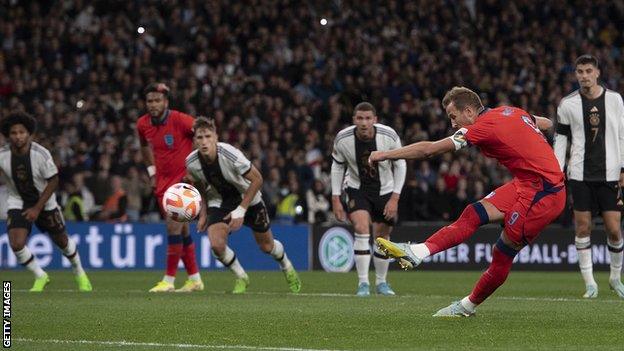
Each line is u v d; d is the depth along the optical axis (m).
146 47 56.59
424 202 48.25
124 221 46.00
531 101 56.97
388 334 17.91
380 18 61.66
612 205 27.55
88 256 45.03
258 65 58.12
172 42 58.56
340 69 58.31
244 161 26.52
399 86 57.03
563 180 19.47
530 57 61.38
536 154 19.12
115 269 45.09
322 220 48.38
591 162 27.44
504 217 19.23
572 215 47.88
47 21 57.41
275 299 25.80
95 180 47.44
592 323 19.33
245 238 46.19
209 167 26.70
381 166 28.22
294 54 57.84
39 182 29.08
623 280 38.28
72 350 16.06
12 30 56.78
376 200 28.59
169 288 30.25
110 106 53.16
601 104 27.36
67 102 53.84
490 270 19.72
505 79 58.28
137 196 47.47
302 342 16.97
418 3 63.38
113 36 57.31
